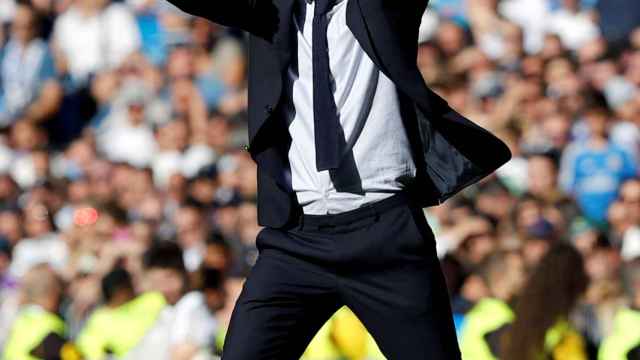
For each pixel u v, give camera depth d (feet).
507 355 52.26
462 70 133.39
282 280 42.29
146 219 117.08
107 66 156.25
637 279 83.76
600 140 122.72
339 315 88.22
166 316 87.35
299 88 42.45
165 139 135.33
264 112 42.22
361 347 88.02
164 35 153.58
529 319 51.88
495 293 86.28
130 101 147.13
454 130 41.32
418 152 42.45
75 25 158.51
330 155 41.22
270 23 42.63
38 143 145.69
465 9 145.48
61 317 94.12
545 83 130.00
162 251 90.84
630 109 127.44
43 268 91.97
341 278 41.96
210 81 144.15
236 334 42.27
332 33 42.01
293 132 42.52
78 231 118.01
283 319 42.32
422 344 41.65
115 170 128.26
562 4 145.69
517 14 145.59
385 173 41.81
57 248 121.29
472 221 105.91
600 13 145.28
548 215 106.11
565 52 135.33
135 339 89.61
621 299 84.17
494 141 41.04
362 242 41.50
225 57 144.36
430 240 42.04
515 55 138.00
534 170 115.03
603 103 125.39
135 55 153.38
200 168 124.67
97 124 149.38
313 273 42.11
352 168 41.70
